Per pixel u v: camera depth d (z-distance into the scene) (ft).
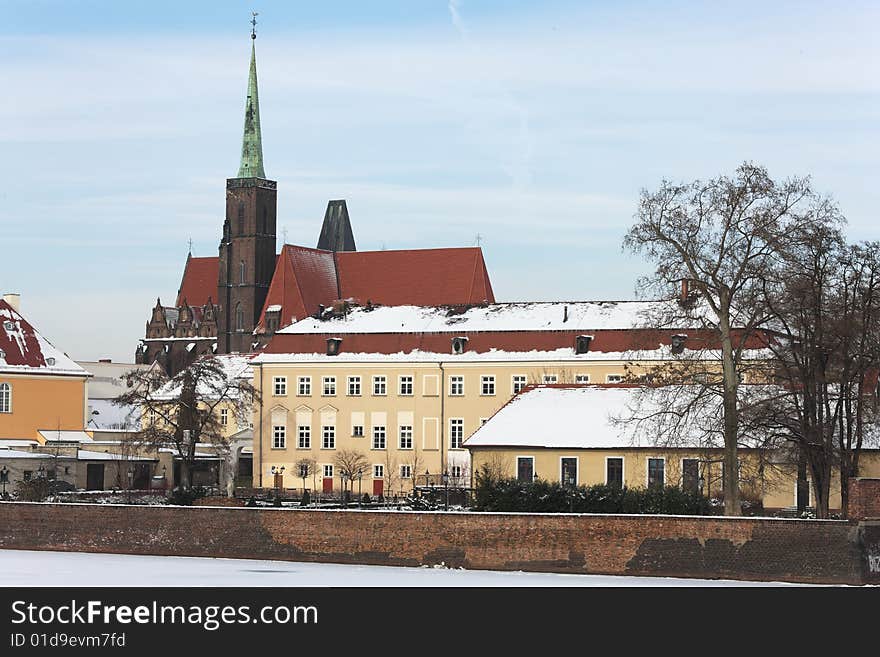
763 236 354.95
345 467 605.73
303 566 329.93
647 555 308.81
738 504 355.15
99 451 622.95
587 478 440.86
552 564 315.58
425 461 603.26
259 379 629.92
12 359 644.27
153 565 332.60
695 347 451.53
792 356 377.91
